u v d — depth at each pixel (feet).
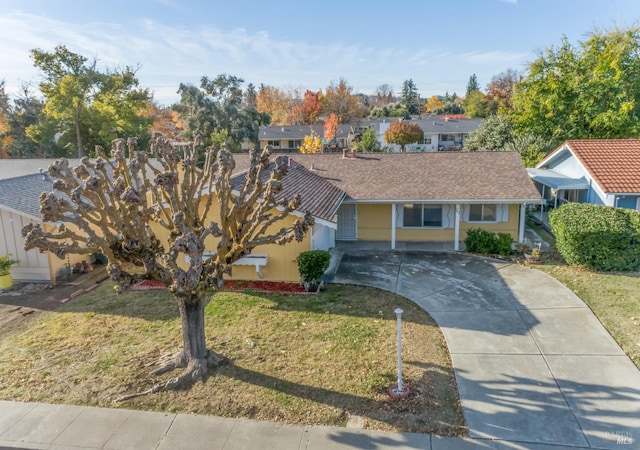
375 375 28.09
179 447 22.06
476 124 211.41
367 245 62.75
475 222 61.98
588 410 24.20
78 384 27.91
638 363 28.91
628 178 58.49
